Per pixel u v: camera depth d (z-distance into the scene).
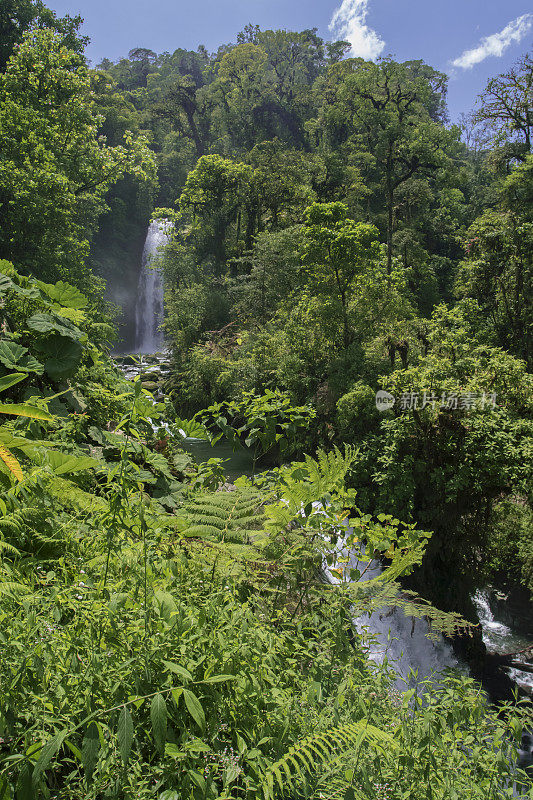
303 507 2.69
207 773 1.38
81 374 5.28
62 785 1.40
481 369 14.84
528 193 33.56
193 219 44.66
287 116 66.88
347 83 35.41
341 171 44.59
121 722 1.21
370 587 2.55
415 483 13.63
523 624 14.18
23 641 1.36
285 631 2.11
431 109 67.19
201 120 65.62
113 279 50.19
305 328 23.33
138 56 100.69
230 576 2.30
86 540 2.29
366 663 2.28
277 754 1.52
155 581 2.00
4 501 2.22
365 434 15.95
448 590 13.58
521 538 14.49
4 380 2.48
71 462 2.69
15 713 1.22
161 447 4.74
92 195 24.64
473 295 29.61
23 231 19.69
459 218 55.31
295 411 3.69
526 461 12.54
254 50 69.44
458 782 1.69
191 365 26.80
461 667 11.20
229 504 3.36
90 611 1.55
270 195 41.53
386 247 34.41
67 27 30.03
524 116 36.59
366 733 1.51
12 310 4.96
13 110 20.33
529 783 1.75
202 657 1.51
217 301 34.28
